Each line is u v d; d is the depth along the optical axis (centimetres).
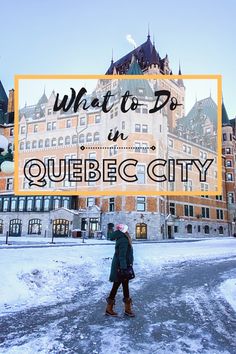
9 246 2125
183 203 5341
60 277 1056
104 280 1117
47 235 4647
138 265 1498
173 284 1063
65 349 494
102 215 4612
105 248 2041
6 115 5991
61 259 1310
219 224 6006
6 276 898
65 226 4644
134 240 4147
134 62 5838
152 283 1083
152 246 2530
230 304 792
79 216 4716
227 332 584
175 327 608
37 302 788
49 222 4681
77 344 514
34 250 1658
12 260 1169
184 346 512
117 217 4353
